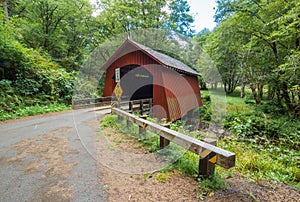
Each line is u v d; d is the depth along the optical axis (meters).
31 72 8.88
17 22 11.25
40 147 3.39
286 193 2.04
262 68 10.07
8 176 2.31
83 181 2.21
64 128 4.78
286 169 3.03
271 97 12.73
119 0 16.00
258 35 9.18
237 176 2.46
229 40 11.49
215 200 1.84
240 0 9.40
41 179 2.25
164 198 1.87
